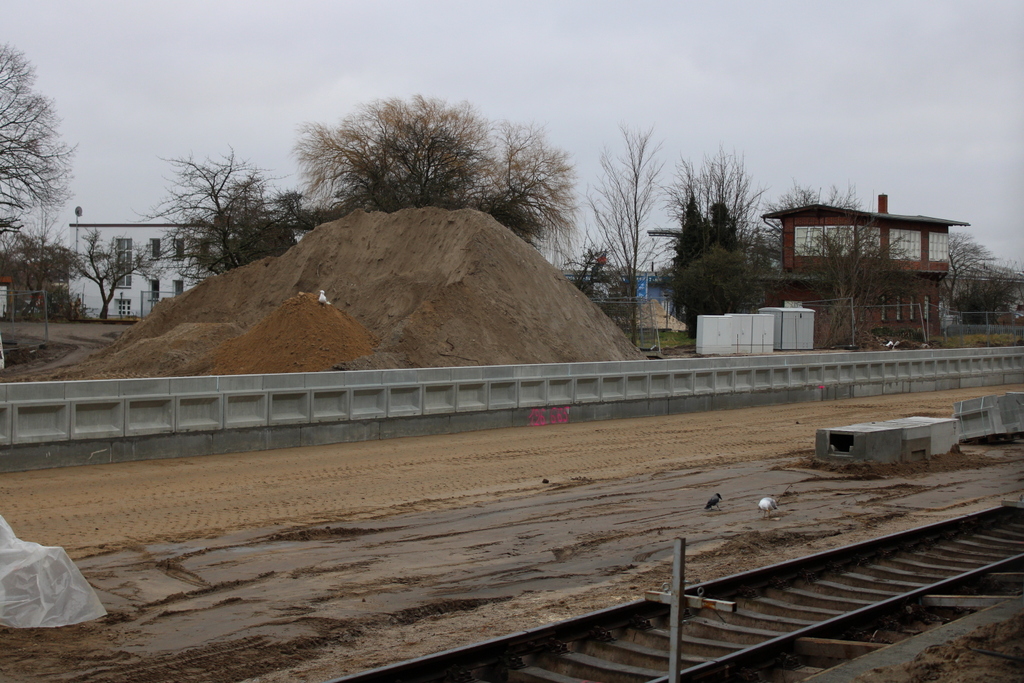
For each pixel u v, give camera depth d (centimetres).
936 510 1242
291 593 827
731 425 2156
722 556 979
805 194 7519
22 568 723
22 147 3894
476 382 1981
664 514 1188
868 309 4809
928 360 3247
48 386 1439
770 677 655
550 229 5312
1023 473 1544
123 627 725
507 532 1077
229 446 1641
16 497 1227
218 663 648
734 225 6156
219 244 4609
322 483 1375
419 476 1446
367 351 2359
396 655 670
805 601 839
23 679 609
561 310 2850
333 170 5122
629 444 1827
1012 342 4672
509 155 5300
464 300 2538
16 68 3897
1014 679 543
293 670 638
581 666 647
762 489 1372
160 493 1277
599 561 953
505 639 652
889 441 1578
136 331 3194
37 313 5150
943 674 562
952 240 7500
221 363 2369
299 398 1739
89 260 7062
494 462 1588
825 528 1123
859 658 622
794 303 5575
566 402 2145
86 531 1049
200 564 919
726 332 4294
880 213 5753
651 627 741
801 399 2755
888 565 971
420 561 945
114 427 1516
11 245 6369
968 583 873
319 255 3159
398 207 4950
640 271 5041
